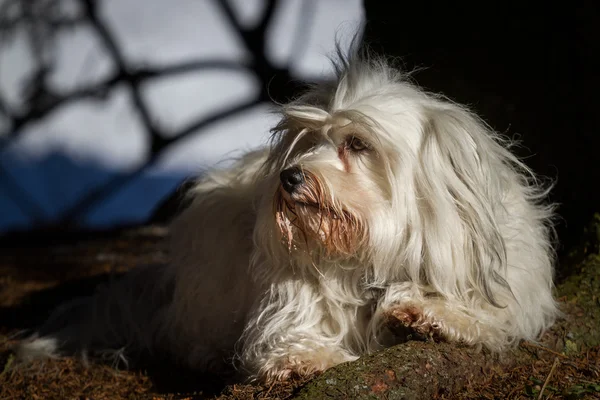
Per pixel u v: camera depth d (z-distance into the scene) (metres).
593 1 6.50
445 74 7.00
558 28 6.64
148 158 18.53
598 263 5.81
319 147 5.22
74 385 5.79
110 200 21.33
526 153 6.64
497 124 6.73
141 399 5.41
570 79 6.59
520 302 5.07
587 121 6.48
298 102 5.39
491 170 5.12
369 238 5.02
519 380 4.68
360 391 4.21
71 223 18.45
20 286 8.69
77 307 6.98
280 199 5.11
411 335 4.86
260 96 17.31
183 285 6.14
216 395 5.16
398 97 5.11
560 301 5.54
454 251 4.95
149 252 9.73
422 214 4.99
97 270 9.05
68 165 20.17
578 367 4.87
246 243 5.79
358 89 5.21
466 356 4.69
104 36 17.88
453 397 4.47
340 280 5.21
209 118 17.97
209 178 6.36
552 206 6.19
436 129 5.00
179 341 6.25
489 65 6.87
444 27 7.07
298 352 4.96
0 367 6.24
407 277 5.12
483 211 4.95
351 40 5.62
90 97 18.28
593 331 5.29
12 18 17.34
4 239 14.52
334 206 4.97
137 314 6.66
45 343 6.47
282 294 5.25
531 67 6.73
